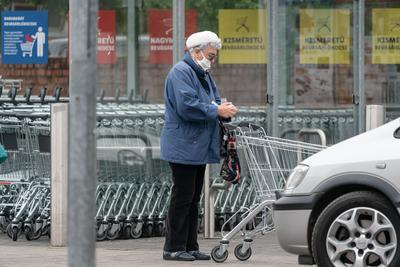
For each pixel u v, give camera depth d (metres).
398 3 32.34
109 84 30.39
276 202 20.08
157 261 22.84
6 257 23.47
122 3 30.28
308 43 31.61
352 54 32.06
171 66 30.03
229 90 30.84
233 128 22.14
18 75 30.31
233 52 30.75
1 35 30.28
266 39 30.83
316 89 31.72
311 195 19.66
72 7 12.27
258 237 27.88
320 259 19.53
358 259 19.36
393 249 19.23
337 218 19.45
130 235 27.17
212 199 26.95
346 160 19.53
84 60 12.21
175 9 29.47
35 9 30.16
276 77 30.92
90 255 12.23
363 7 32.03
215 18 30.42
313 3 31.59
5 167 27.20
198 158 22.25
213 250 22.72
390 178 19.22
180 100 22.09
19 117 27.06
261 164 22.38
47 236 27.55
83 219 12.22
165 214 27.66
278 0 31.11
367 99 32.44
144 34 30.20
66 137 25.03
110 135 27.19
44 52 30.12
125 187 27.23
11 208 27.72
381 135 19.77
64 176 25.12
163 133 22.47
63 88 30.02
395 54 32.41
